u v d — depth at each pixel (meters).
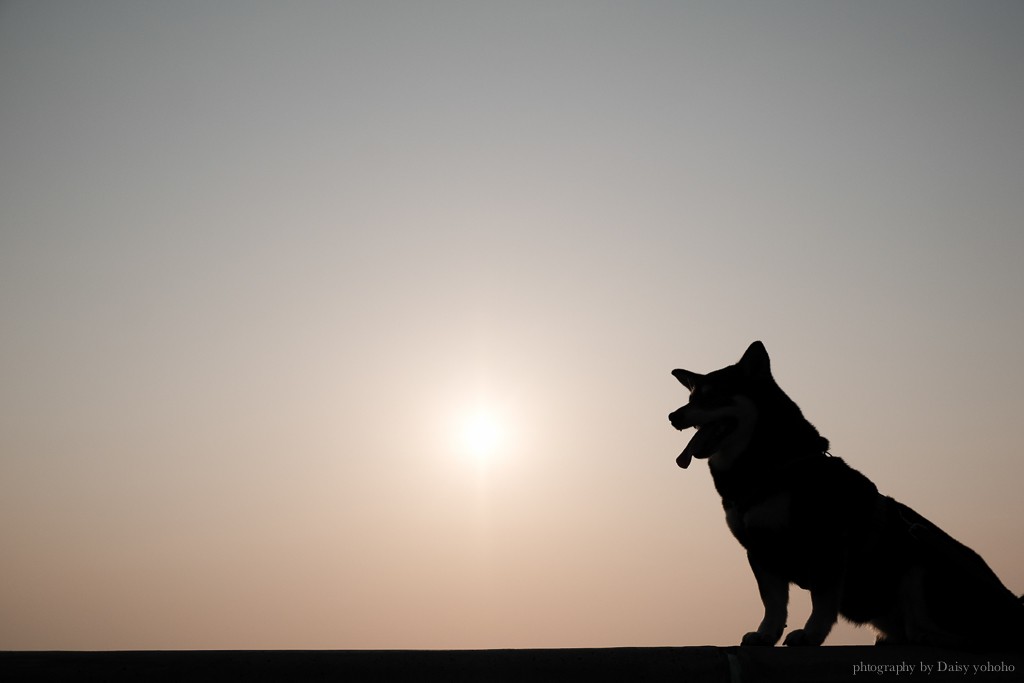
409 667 4.59
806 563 6.55
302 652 4.57
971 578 6.13
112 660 4.41
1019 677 5.03
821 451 6.90
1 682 4.29
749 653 4.89
